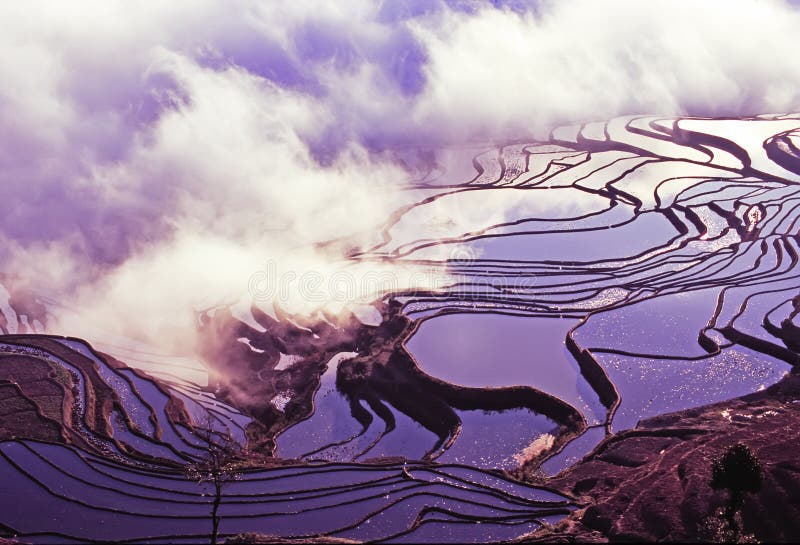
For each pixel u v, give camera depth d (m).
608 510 31.41
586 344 46.25
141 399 42.66
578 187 68.38
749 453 29.73
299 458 38.75
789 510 29.33
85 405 41.69
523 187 69.31
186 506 34.19
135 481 35.81
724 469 29.78
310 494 34.75
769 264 54.09
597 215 62.94
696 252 56.38
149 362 46.72
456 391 42.31
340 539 31.42
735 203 62.56
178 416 41.50
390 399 42.78
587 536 30.48
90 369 45.06
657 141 77.31
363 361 45.38
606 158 74.19
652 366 43.97
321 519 33.22
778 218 60.31
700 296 50.75
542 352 45.97
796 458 32.34
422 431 40.69
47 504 34.31
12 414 40.44
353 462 37.12
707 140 75.88
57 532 32.50
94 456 37.53
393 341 47.19
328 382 44.81
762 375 42.75
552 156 76.00
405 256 58.06
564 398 42.16
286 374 45.56
